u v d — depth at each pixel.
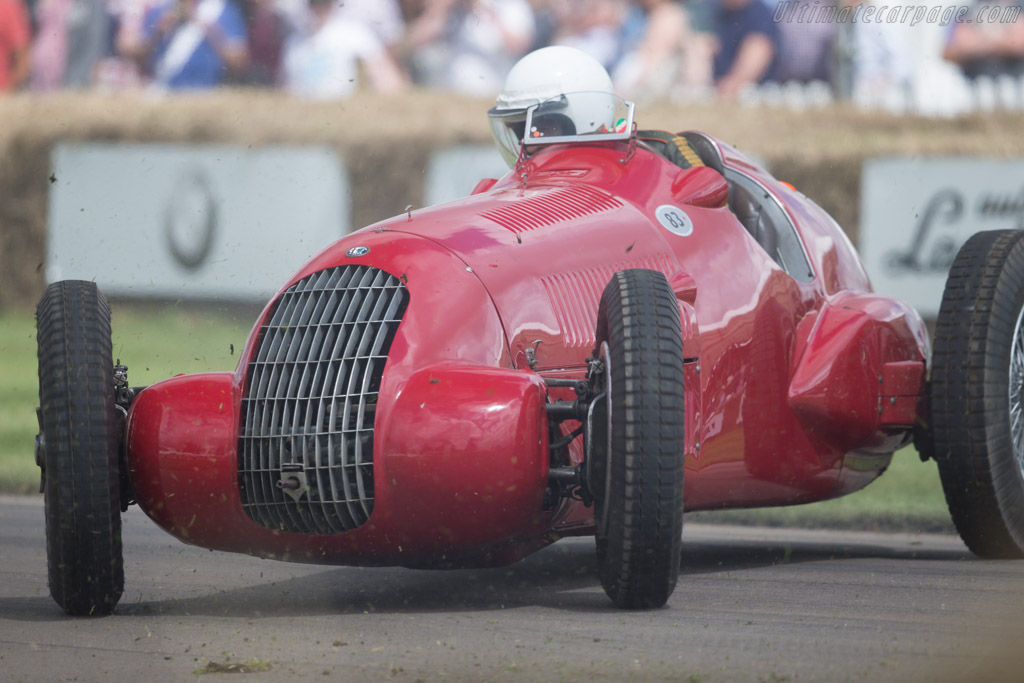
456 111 52.91
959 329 17.86
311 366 13.72
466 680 10.20
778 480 17.28
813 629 12.25
